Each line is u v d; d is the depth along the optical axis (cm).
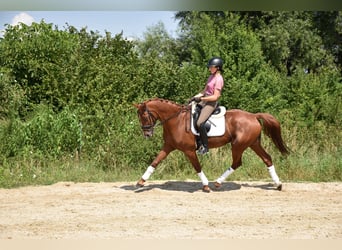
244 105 1917
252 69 2064
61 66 1756
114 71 1752
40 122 1452
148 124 1109
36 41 1853
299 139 1631
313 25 3284
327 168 1379
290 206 1017
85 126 1499
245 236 798
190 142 1117
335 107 1948
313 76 2206
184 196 1095
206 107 1113
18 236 788
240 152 1141
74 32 2012
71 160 1393
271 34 2962
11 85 1762
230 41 2075
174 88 1834
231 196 1103
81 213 938
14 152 1386
